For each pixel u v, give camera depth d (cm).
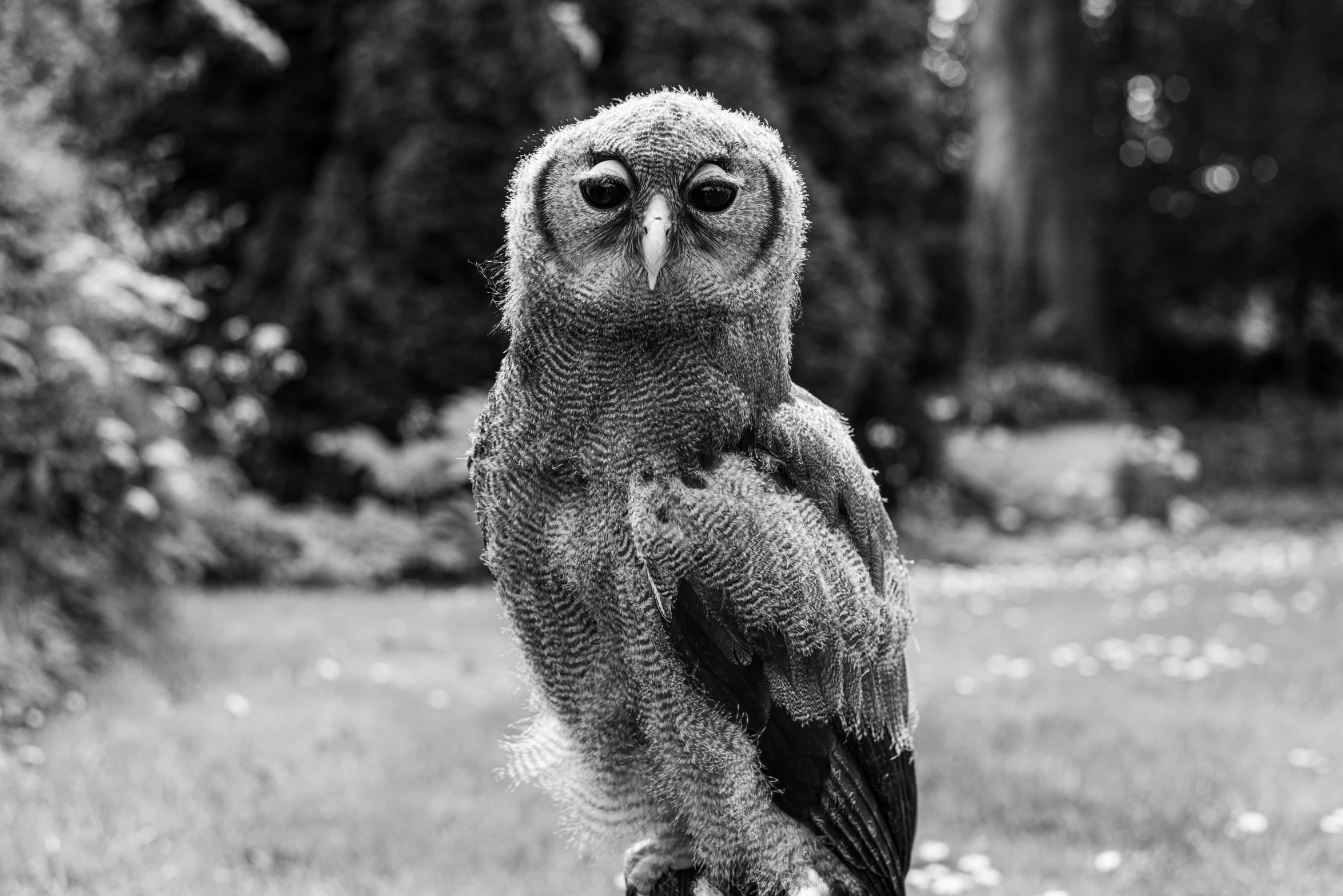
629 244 274
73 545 728
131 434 748
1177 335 3133
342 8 1413
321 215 1352
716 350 284
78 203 809
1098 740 643
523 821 533
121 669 709
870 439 1602
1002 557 1538
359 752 613
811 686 293
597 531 287
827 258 1409
